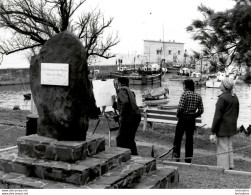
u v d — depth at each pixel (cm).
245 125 2966
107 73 8688
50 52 639
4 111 2052
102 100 943
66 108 612
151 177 638
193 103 861
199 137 1310
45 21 2041
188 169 811
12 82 6938
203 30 1147
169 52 11681
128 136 836
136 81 7512
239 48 1084
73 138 620
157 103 3028
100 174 577
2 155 635
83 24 2269
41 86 644
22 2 2075
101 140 657
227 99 797
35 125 884
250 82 1188
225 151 817
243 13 1004
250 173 766
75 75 616
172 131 1430
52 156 595
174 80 8738
